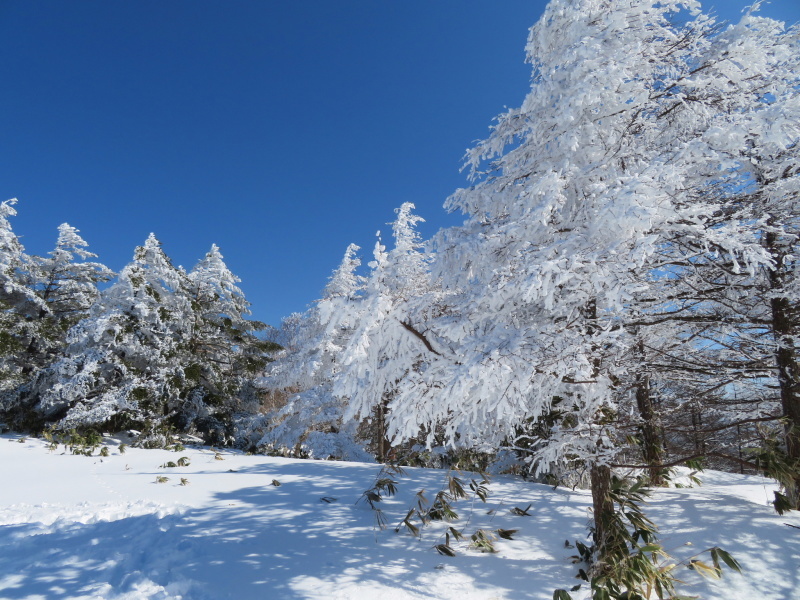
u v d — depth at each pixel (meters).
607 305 4.32
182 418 19.55
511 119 6.79
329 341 15.71
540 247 5.14
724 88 6.05
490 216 6.86
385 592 4.64
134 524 6.47
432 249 6.25
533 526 6.62
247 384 22.16
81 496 8.16
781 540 5.46
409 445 12.34
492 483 9.12
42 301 20.52
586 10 5.77
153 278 19.95
